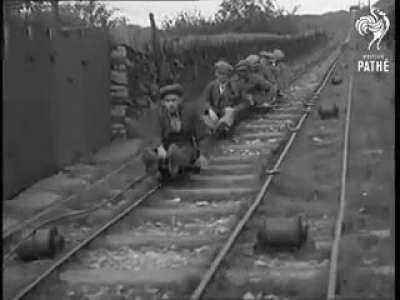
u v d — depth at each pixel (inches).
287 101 946.7
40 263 365.4
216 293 299.9
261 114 832.3
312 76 1272.1
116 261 366.0
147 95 759.7
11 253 384.5
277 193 483.8
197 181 528.4
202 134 553.0
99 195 510.6
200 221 434.0
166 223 432.1
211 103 703.1
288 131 705.6
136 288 322.3
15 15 553.9
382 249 340.8
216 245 370.0
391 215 382.9
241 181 520.7
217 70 709.3
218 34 1042.7
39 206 489.7
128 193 505.0
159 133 538.9
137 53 771.4
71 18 725.3
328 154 585.0
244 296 298.2
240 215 420.5
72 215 454.9
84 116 666.2
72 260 365.1
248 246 368.8
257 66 848.3
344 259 329.4
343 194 435.5
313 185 491.8
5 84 510.3
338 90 945.5
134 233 414.9
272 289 303.3
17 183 524.4
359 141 611.5
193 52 882.8
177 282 322.3
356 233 379.6
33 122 558.9
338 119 741.9
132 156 645.3
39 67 575.2
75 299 314.2
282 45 1339.8
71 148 633.0
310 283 305.3
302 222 372.2
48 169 582.9
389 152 543.5
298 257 348.5
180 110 526.6
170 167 514.9
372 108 732.7
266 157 578.2
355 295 289.6
